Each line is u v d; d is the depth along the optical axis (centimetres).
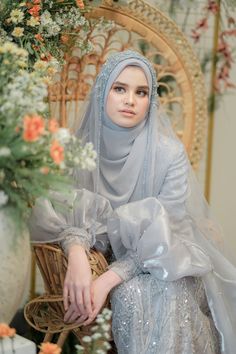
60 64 225
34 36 211
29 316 190
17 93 133
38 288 269
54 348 130
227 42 292
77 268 175
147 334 176
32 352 144
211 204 301
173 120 268
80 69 244
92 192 202
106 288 175
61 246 186
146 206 188
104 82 201
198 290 192
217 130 297
